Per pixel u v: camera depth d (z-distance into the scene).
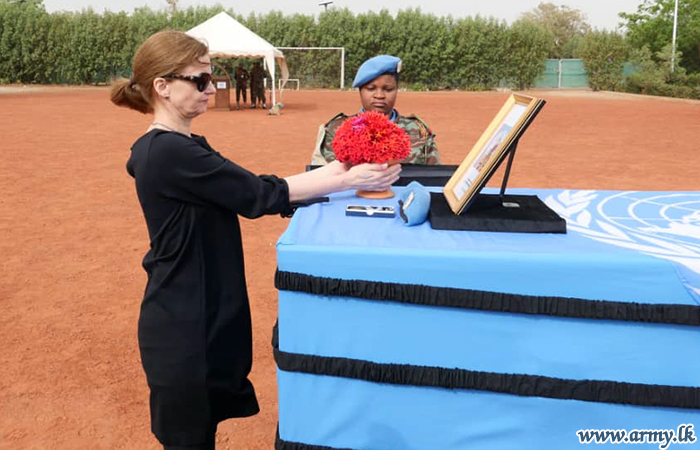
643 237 1.77
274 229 6.43
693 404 1.55
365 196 2.24
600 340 1.57
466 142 13.72
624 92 40.56
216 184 1.75
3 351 3.66
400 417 1.72
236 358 1.91
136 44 40.34
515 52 42.62
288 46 42.19
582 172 10.01
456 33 42.19
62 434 2.86
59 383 3.31
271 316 4.23
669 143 13.95
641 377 1.58
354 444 1.76
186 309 1.81
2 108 21.84
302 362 1.72
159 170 1.73
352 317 1.68
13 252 5.55
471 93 38.47
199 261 1.82
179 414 1.89
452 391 1.67
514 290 1.58
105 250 5.65
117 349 3.73
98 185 8.55
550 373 1.61
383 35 42.28
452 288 1.60
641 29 47.03
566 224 1.90
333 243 1.69
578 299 1.55
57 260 5.35
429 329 1.65
